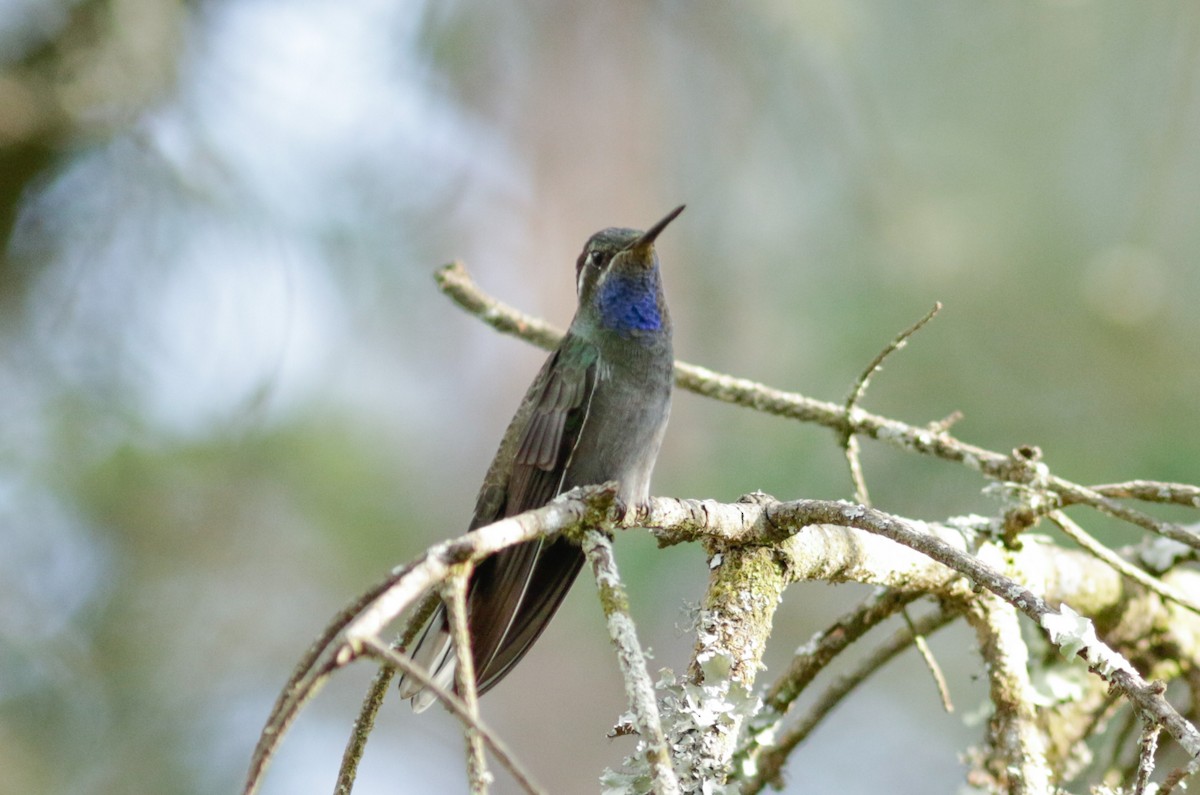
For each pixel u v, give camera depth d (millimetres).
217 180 11367
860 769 13039
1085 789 6473
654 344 6828
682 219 14469
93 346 11352
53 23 11125
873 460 10258
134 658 11898
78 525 11773
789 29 12492
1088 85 12039
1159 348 10633
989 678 5402
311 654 3633
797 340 11453
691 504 4820
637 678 3777
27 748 11141
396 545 13750
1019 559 5648
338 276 12703
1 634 11297
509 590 5656
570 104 15820
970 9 12625
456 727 15898
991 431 10391
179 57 11312
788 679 5730
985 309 11008
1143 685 3797
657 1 15180
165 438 11867
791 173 13008
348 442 13703
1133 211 11336
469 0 13703
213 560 12508
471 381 16562
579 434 6707
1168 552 6012
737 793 4367
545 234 16141
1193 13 11344
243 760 12391
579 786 15383
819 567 5062
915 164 12148
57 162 11234
